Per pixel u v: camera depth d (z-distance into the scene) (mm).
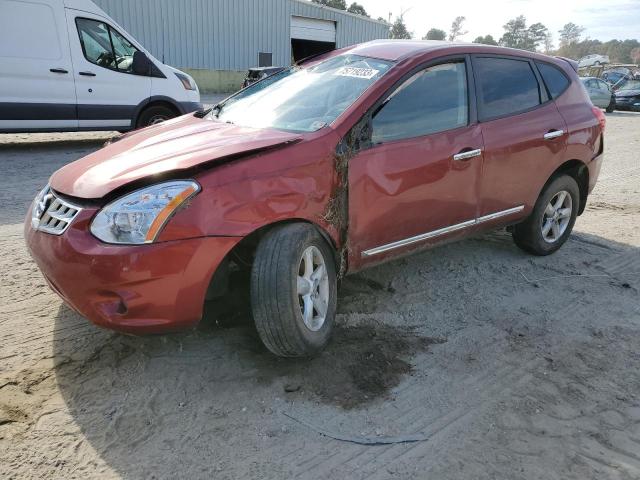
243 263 3092
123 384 2877
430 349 3330
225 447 2479
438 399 2867
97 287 2590
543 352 3352
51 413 2639
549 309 3916
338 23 30734
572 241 5383
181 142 3248
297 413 2713
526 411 2801
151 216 2580
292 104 3639
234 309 3592
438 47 3906
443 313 3789
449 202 3771
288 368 3053
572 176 5016
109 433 2533
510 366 3193
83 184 2834
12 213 5496
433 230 3762
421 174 3523
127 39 9273
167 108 9922
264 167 2859
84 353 3119
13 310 3555
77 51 8695
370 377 3014
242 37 26797
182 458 2406
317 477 2334
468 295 4078
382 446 2527
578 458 2496
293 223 2979
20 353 3084
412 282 4258
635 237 5559
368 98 3348
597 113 5004
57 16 8438
